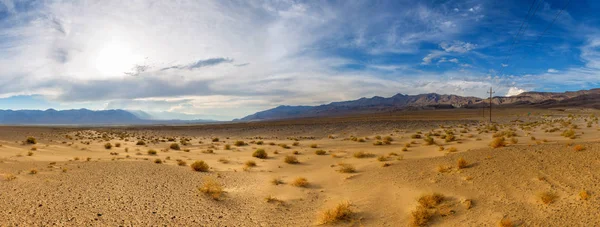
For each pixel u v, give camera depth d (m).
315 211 12.09
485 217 10.20
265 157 29.45
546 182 12.12
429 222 10.34
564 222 9.20
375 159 23.94
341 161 24.67
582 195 10.36
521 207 10.55
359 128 66.06
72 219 10.14
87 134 74.12
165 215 11.05
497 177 13.47
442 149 27.12
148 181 15.79
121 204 11.91
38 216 10.18
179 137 66.94
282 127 75.75
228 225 10.52
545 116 103.06
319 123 78.12
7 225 9.31
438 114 149.00
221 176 18.64
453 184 13.64
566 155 15.10
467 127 63.88
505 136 39.44
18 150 32.22
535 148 17.69
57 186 13.98
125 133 81.12
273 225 10.66
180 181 16.28
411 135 49.28
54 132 74.19
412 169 17.08
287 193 14.76
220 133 75.19
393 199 12.84
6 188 13.22
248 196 13.97
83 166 19.86
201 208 11.99
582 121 67.69
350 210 11.71
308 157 28.89
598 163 13.09
